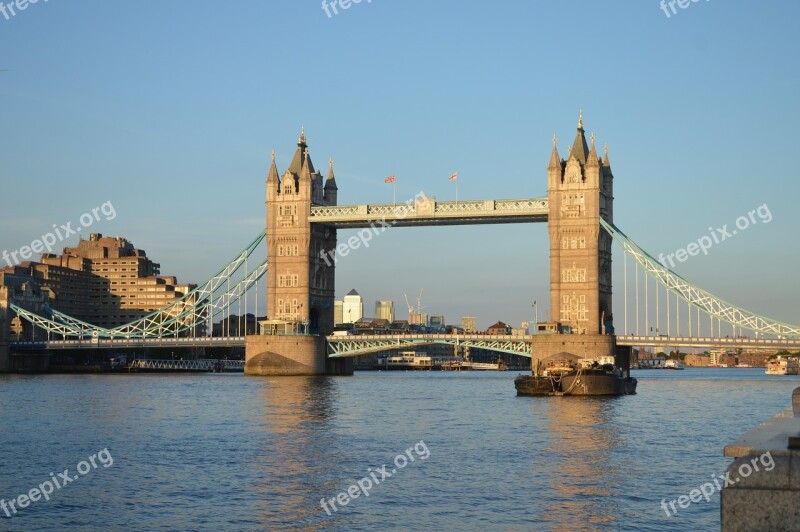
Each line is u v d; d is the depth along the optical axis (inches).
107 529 2170.3
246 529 2153.1
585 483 2699.3
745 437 1002.7
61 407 5438.0
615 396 6702.8
